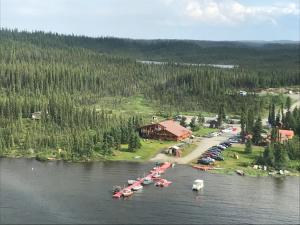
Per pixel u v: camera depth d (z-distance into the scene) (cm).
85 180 18075
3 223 13450
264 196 16675
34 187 16950
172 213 14762
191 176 19112
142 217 14338
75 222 13750
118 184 17650
